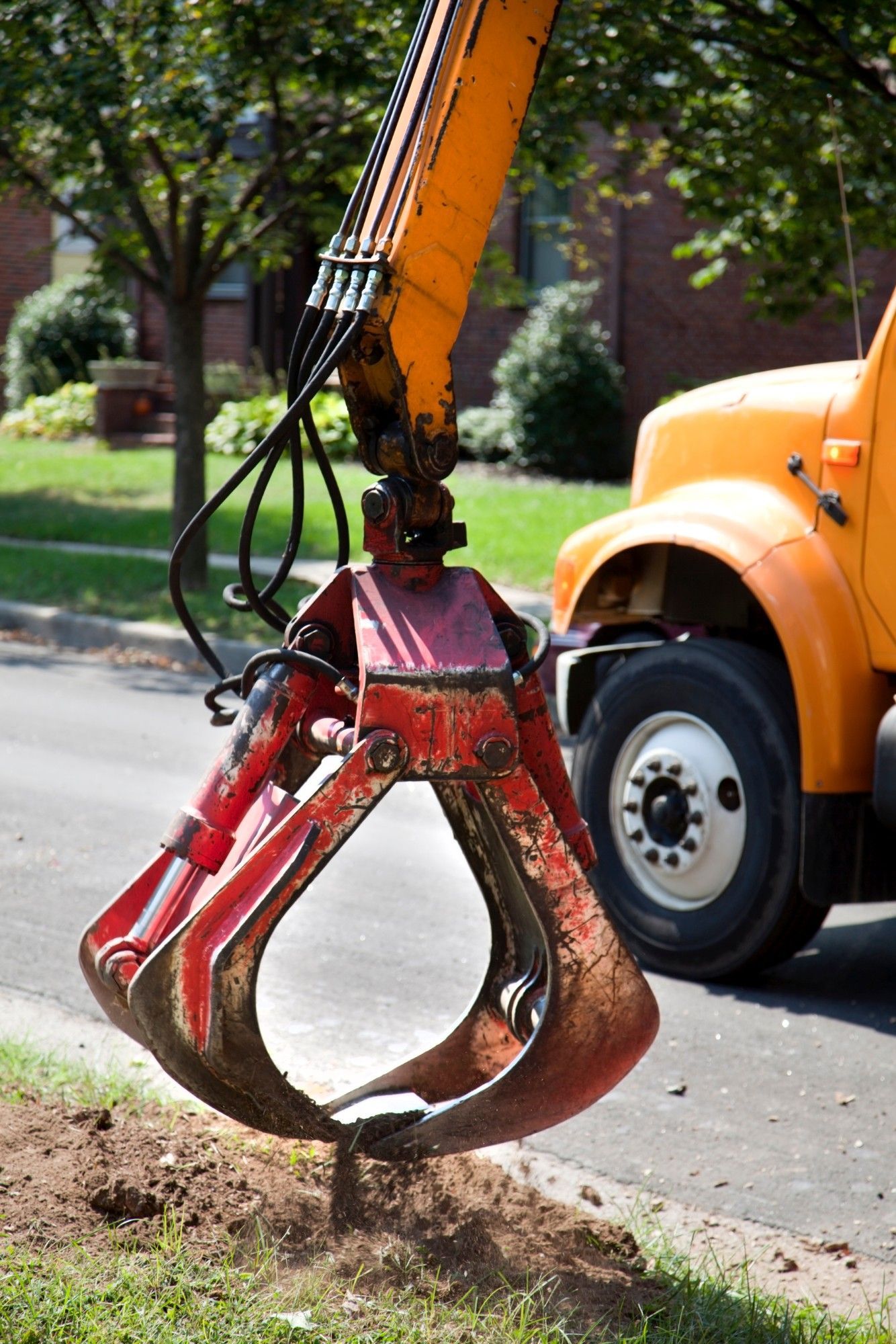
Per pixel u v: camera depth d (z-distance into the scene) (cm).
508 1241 539
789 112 1536
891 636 841
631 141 1895
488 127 509
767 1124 714
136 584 2236
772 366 3484
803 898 877
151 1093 667
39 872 1066
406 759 478
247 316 4212
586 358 3522
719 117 1625
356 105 1856
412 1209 547
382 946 950
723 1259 583
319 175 1998
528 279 3734
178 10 1716
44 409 4303
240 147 2986
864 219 1659
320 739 502
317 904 1038
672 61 1582
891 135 1477
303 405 505
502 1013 579
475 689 482
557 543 2462
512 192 2244
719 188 1667
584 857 537
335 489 559
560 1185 646
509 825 492
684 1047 808
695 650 920
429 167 502
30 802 1262
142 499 3117
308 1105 522
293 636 520
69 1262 481
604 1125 711
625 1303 500
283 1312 463
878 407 848
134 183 1939
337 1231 529
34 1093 650
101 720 1603
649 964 936
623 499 3014
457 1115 527
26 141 2028
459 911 1026
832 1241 607
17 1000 828
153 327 4512
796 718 877
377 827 1248
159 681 1838
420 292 506
